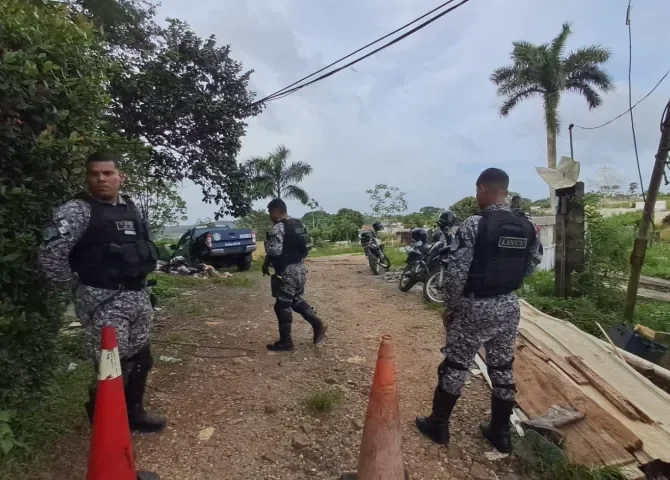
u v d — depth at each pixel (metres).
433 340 5.48
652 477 2.88
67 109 2.92
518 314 2.97
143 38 6.58
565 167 7.41
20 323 2.67
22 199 2.66
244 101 7.48
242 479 2.67
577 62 24.00
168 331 5.69
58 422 3.03
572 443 3.02
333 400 3.60
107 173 2.70
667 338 5.97
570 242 7.36
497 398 3.01
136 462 2.77
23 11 2.74
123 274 2.70
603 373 4.14
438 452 3.01
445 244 7.64
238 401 3.62
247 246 13.69
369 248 11.72
